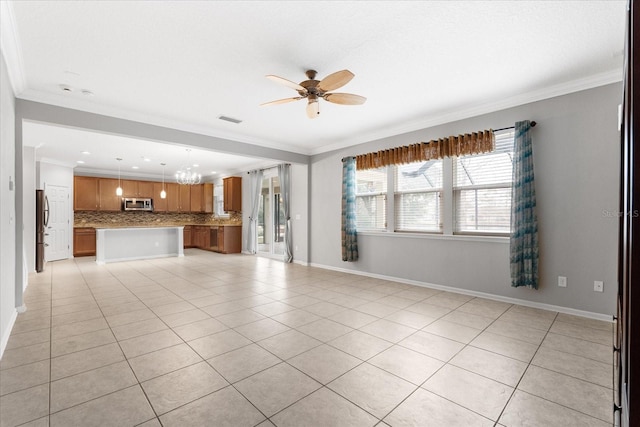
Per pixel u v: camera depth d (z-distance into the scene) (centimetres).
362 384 207
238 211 926
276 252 805
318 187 652
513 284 365
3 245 264
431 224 464
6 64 273
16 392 196
